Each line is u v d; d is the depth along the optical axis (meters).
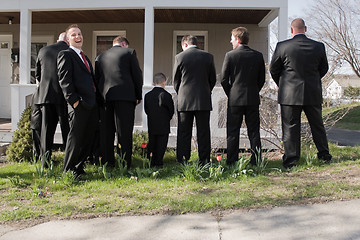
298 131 5.02
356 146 7.07
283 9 6.81
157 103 5.43
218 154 6.24
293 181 4.41
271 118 6.29
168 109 5.48
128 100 4.99
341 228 3.08
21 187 4.54
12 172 5.20
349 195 3.79
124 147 5.12
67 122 5.22
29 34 7.32
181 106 5.00
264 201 3.75
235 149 5.15
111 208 3.68
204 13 8.42
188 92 4.95
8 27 9.91
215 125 6.87
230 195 3.95
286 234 3.01
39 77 5.29
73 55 4.48
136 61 5.10
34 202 3.90
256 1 6.86
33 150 5.74
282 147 6.20
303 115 6.44
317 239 2.91
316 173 4.75
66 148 4.68
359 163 5.12
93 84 4.68
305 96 4.83
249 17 8.77
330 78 6.70
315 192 3.93
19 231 3.20
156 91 5.48
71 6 7.16
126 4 7.06
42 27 9.81
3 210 3.71
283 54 4.92
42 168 4.87
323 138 5.15
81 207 3.73
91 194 4.16
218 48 9.55
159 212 3.56
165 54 9.62
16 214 3.56
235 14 8.48
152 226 3.24
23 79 7.24
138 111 7.38
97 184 4.52
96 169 5.21
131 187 4.39
